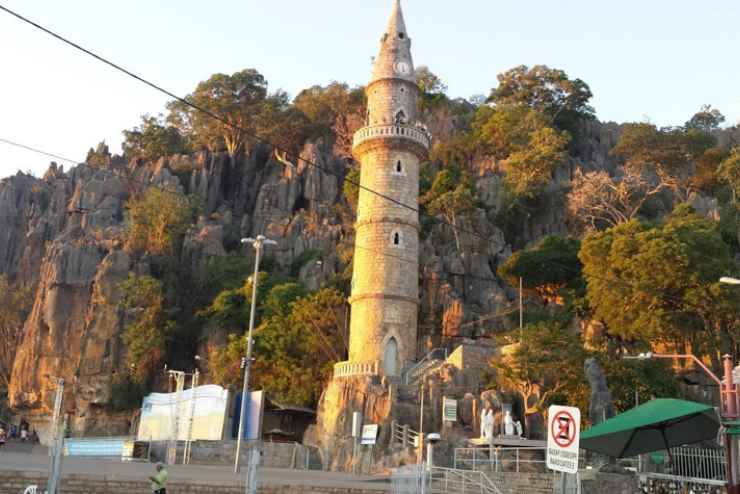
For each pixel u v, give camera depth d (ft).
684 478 104.47
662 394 176.65
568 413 50.70
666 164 354.95
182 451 165.17
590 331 224.53
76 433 260.01
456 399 176.86
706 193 347.77
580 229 321.52
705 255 205.87
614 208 311.88
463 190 295.28
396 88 217.36
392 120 214.28
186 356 283.38
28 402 273.75
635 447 70.03
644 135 357.61
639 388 174.09
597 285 216.95
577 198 310.24
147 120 411.95
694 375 204.85
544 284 273.33
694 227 220.23
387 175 208.64
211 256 312.50
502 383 181.88
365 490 102.42
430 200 309.42
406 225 206.59
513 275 272.31
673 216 272.72
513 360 175.94
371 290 199.62
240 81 396.57
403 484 96.27
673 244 202.49
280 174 369.09
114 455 184.55
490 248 296.10
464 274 280.31
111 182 347.77
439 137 382.01
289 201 349.61
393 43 221.25
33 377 274.16
